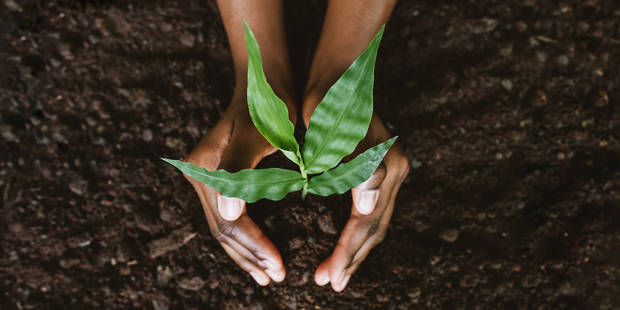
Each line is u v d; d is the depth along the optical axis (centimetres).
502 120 77
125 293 73
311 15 81
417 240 75
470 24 80
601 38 80
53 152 76
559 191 76
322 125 51
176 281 73
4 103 78
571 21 80
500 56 79
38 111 77
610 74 79
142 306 73
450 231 75
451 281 73
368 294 73
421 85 79
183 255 74
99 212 75
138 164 76
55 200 75
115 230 75
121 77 78
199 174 51
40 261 74
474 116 78
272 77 71
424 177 77
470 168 77
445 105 78
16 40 79
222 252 74
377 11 69
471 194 76
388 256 74
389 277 73
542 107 78
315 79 71
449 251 74
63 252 74
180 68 79
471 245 75
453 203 76
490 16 80
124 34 79
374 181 61
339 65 70
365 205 63
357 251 68
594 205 76
